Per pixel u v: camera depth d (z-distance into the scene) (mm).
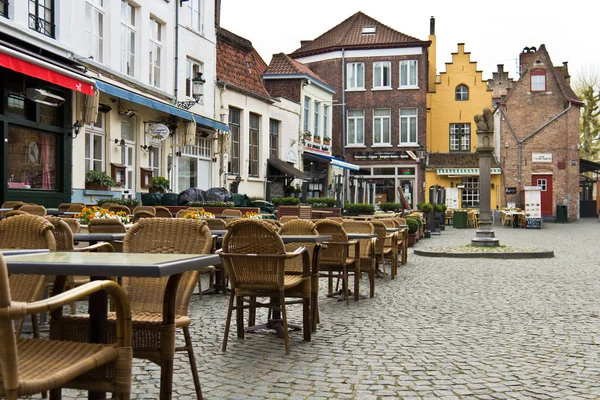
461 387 4660
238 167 25312
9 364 2328
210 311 7812
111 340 3627
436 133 43969
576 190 41094
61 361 2742
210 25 22953
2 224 3891
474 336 6523
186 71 21391
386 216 20031
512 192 41156
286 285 5859
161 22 19906
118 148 17062
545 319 7543
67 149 14953
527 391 4574
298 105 31516
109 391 2855
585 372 5121
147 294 4004
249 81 26500
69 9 14883
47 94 13445
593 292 9914
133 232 4145
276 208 22156
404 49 41375
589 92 55000
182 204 17281
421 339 6352
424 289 10172
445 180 41781
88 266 2799
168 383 3514
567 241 23438
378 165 41906
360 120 42156
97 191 15867
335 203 25469
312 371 5066
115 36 17078
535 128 41188
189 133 19844
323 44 42875
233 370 5062
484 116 18172
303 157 32031
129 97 14836
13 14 12961
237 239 5773
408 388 4621
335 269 8391
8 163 13234
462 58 43812
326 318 7500
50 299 2441
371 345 6051
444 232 30625
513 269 13422
